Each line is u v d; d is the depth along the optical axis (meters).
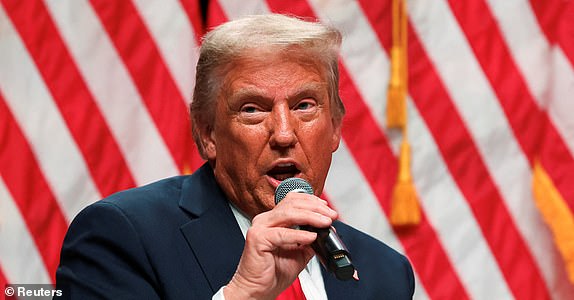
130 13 11.83
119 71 11.80
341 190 11.77
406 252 11.82
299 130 5.79
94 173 11.73
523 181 11.88
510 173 11.88
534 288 11.85
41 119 11.74
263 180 5.82
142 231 5.85
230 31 5.86
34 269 11.74
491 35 11.91
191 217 6.08
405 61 11.77
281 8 11.73
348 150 11.80
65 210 11.73
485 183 11.88
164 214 6.02
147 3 11.85
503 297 11.84
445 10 11.92
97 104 11.76
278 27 5.81
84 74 11.77
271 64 5.77
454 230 11.85
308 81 5.81
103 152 11.75
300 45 5.80
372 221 11.78
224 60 5.84
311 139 5.81
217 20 11.67
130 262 5.80
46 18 11.78
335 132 6.33
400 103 11.62
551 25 11.92
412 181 11.80
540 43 11.92
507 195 11.88
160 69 11.82
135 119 11.78
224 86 5.85
